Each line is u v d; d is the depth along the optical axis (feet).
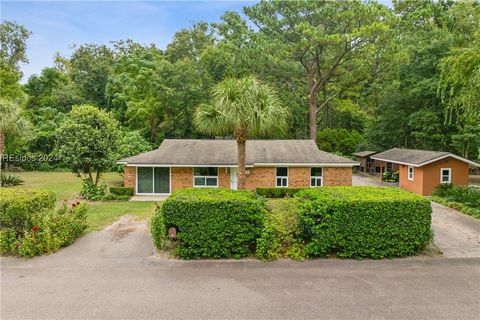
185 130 115.03
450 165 65.00
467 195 49.49
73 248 27.86
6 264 24.17
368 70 103.45
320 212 24.93
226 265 23.91
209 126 38.32
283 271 22.90
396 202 25.05
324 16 92.68
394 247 25.21
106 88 123.03
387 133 102.58
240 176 38.81
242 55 99.81
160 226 27.07
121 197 57.77
